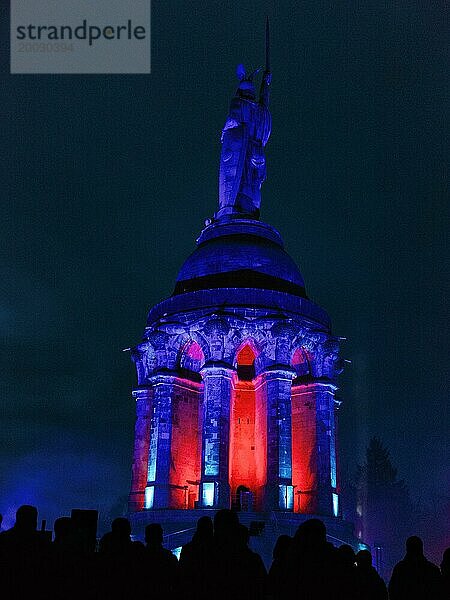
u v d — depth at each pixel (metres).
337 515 45.22
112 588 10.58
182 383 48.38
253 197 54.88
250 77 56.88
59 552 10.70
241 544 10.27
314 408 47.69
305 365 50.69
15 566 9.99
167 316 48.66
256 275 49.28
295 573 9.68
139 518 43.16
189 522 40.94
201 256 51.00
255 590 9.80
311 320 48.97
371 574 12.57
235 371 45.50
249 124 55.22
